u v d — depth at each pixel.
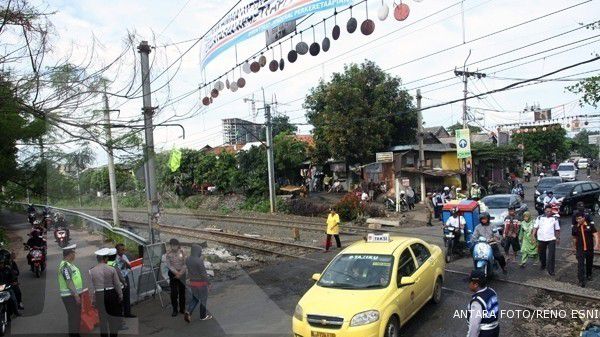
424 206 29.95
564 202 21.11
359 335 6.66
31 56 6.83
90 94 7.17
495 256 11.01
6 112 6.89
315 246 17.05
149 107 7.55
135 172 7.80
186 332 7.22
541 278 10.77
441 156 36.78
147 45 7.47
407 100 34.84
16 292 8.77
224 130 42.31
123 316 7.76
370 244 8.77
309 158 37.62
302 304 7.32
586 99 16.67
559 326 7.84
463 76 28.50
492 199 19.02
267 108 32.22
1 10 6.55
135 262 8.91
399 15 7.04
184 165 37.16
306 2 7.33
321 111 37.00
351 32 7.58
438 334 7.62
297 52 8.54
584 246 9.98
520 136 64.31
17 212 11.52
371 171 33.62
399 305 7.41
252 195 35.88
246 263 14.26
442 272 9.53
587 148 111.94
